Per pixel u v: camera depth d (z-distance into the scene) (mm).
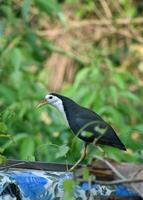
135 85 16891
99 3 18188
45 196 8031
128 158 11969
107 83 14992
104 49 17750
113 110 13797
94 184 8281
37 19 17359
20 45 15062
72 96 14234
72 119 9531
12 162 8539
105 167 8531
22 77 14273
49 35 17500
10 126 12797
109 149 10086
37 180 8016
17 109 13359
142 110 16703
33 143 12180
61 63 17234
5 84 14039
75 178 6863
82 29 17812
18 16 15609
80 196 8164
